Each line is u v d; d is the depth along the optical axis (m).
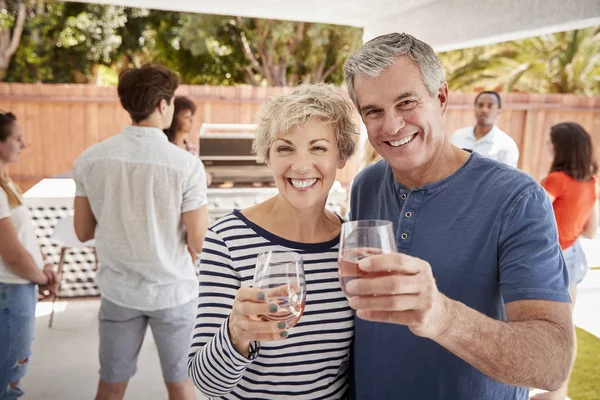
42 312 4.52
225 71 11.85
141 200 2.24
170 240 2.31
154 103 2.26
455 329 0.97
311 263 1.40
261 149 1.42
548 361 1.03
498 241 1.24
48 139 7.34
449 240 1.30
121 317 2.33
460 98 7.77
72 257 4.74
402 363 1.32
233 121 7.69
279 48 11.34
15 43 10.59
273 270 1.04
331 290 1.40
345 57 11.56
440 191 1.33
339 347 1.41
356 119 1.51
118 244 2.28
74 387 3.35
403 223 1.38
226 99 7.62
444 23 3.93
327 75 11.77
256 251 1.38
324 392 1.41
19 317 2.29
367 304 0.90
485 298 1.26
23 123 7.24
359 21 5.06
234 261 1.37
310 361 1.38
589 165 3.13
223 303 1.35
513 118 7.94
